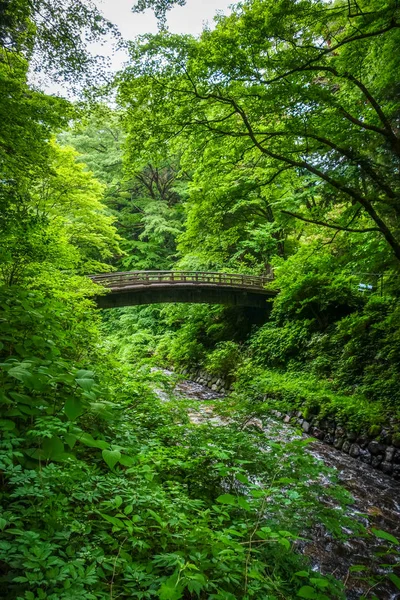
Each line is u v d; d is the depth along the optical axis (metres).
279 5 5.67
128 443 3.06
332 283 12.37
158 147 7.29
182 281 15.80
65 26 5.45
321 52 6.45
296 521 2.58
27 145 6.43
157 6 5.27
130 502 2.13
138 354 7.82
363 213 8.80
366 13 5.95
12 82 5.83
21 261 5.98
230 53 5.97
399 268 8.75
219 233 10.47
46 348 2.60
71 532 1.71
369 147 7.26
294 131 6.80
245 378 10.75
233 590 1.89
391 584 3.97
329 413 9.25
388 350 10.11
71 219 14.07
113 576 1.55
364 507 5.78
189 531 2.01
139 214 25.69
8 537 1.56
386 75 7.57
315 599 1.49
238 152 7.93
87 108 6.52
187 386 14.75
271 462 3.17
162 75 6.14
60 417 2.17
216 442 3.70
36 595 1.39
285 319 15.27
